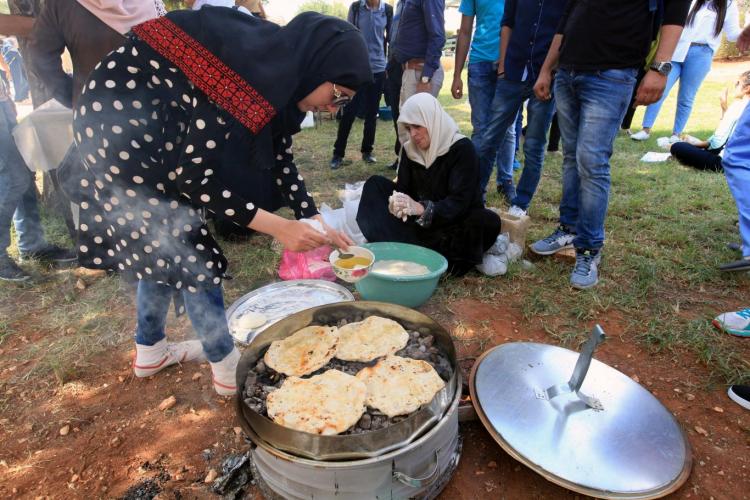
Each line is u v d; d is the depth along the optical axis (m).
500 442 1.42
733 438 1.63
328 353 1.65
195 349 2.07
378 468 1.22
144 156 1.34
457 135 2.69
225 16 1.25
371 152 5.21
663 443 1.42
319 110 1.41
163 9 2.15
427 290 2.28
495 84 3.51
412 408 1.38
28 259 2.85
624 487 1.28
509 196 3.91
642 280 2.62
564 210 2.90
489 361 1.74
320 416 1.34
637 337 2.19
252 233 3.23
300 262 2.67
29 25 2.46
